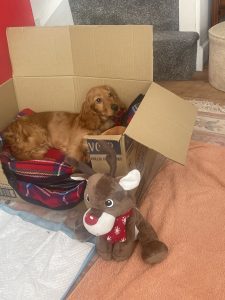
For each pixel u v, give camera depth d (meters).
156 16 2.67
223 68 2.29
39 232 1.33
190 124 1.38
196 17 2.61
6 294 1.11
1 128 1.75
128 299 1.04
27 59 1.72
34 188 1.41
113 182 1.07
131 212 1.14
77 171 1.39
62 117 1.76
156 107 1.30
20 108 1.86
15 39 1.69
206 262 1.13
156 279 1.08
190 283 1.07
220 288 1.05
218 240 1.21
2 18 1.69
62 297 1.09
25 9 1.86
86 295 1.08
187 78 2.62
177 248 1.18
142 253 1.14
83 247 1.24
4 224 1.37
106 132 1.45
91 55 1.61
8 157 1.57
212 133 1.86
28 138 1.71
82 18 2.83
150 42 1.46
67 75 1.72
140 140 1.16
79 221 1.33
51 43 1.65
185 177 1.52
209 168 1.54
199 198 1.39
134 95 1.62
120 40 1.51
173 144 1.23
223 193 1.40
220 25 2.44
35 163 1.46
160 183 1.51
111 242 1.16
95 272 1.15
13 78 1.79
